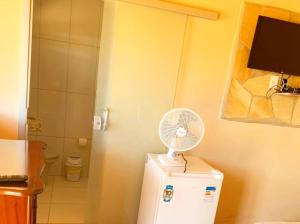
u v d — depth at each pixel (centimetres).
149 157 187
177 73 196
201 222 172
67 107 293
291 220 255
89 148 306
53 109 289
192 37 193
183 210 165
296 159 241
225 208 234
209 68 202
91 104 298
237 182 231
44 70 279
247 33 200
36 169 115
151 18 183
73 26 278
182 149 177
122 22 179
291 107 226
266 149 231
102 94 189
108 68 186
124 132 196
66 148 301
